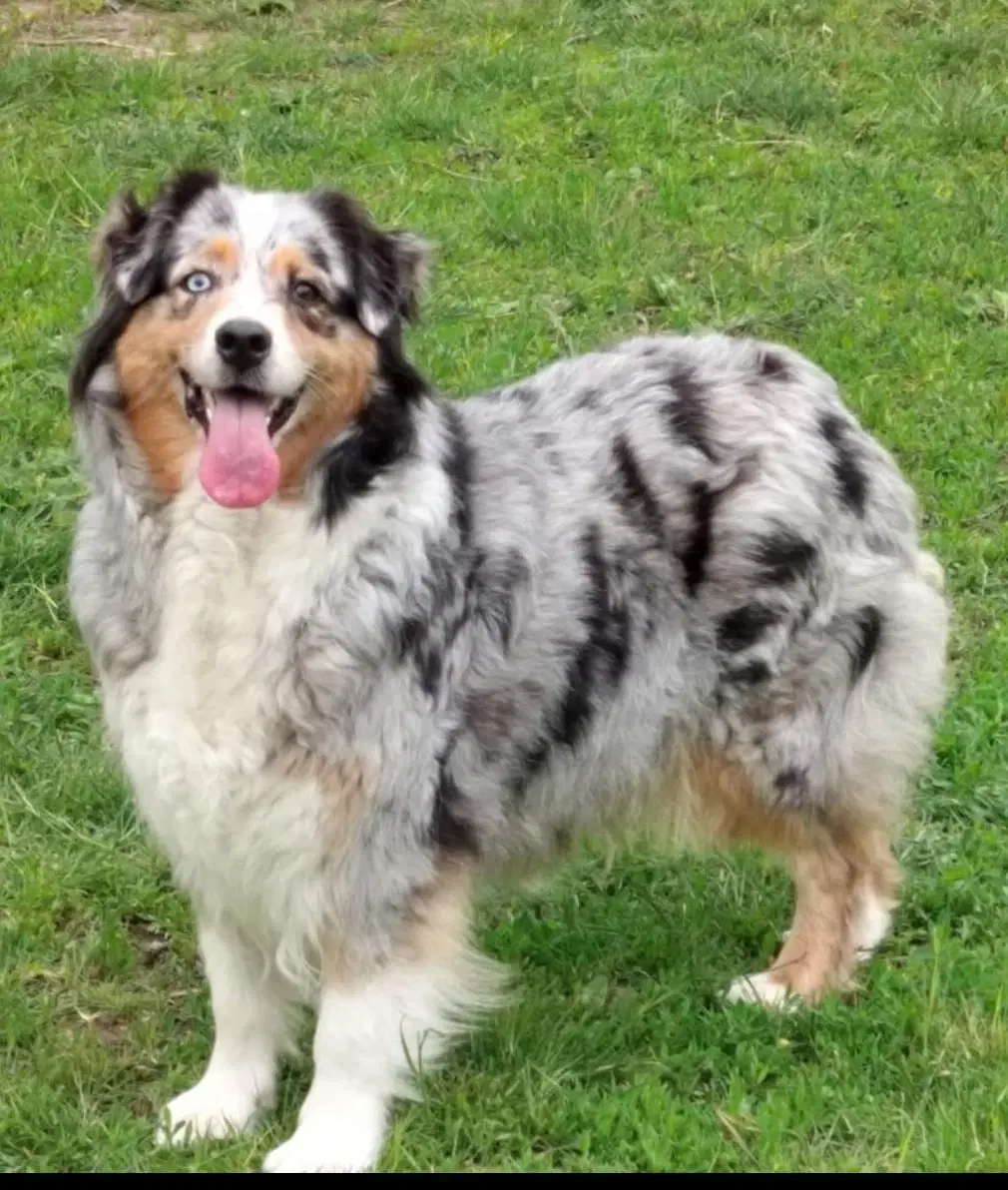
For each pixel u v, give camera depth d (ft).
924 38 16.71
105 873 8.51
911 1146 7.23
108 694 7.34
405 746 7.17
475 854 7.44
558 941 8.20
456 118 14.84
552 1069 7.58
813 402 7.97
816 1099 7.41
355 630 7.10
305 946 7.34
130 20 17.39
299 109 15.21
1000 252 13.17
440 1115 7.41
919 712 8.14
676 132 14.92
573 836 7.88
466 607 7.32
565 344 11.80
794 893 8.46
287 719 7.10
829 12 17.28
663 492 7.68
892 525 8.04
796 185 14.14
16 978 8.03
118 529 7.28
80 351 7.35
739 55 16.40
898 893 8.34
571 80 15.75
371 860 7.17
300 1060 7.70
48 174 13.78
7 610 9.87
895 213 13.66
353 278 7.26
